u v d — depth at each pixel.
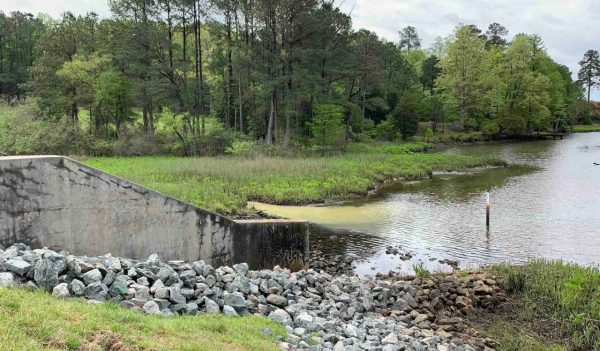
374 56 48.91
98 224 9.20
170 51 43.28
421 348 7.61
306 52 41.03
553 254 14.46
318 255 14.49
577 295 9.44
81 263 7.14
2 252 7.38
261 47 42.69
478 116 74.00
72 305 6.13
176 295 7.38
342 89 54.59
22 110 44.47
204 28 46.59
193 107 45.69
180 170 26.52
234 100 50.12
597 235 16.67
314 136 47.47
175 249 10.27
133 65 44.06
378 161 36.53
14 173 8.27
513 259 13.95
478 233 17.20
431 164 36.88
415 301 9.95
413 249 15.24
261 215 19.16
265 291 8.86
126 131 45.03
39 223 8.55
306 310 8.56
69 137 41.38
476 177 31.98
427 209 21.53
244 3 42.97
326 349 6.96
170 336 6.00
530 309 9.46
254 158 35.31
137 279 7.59
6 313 5.36
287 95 42.12
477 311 9.64
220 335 6.48
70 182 8.84
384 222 18.95
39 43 47.94
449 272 12.34
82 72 43.47
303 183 25.38
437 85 73.81
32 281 6.69
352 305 9.34
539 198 23.95
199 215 10.60
